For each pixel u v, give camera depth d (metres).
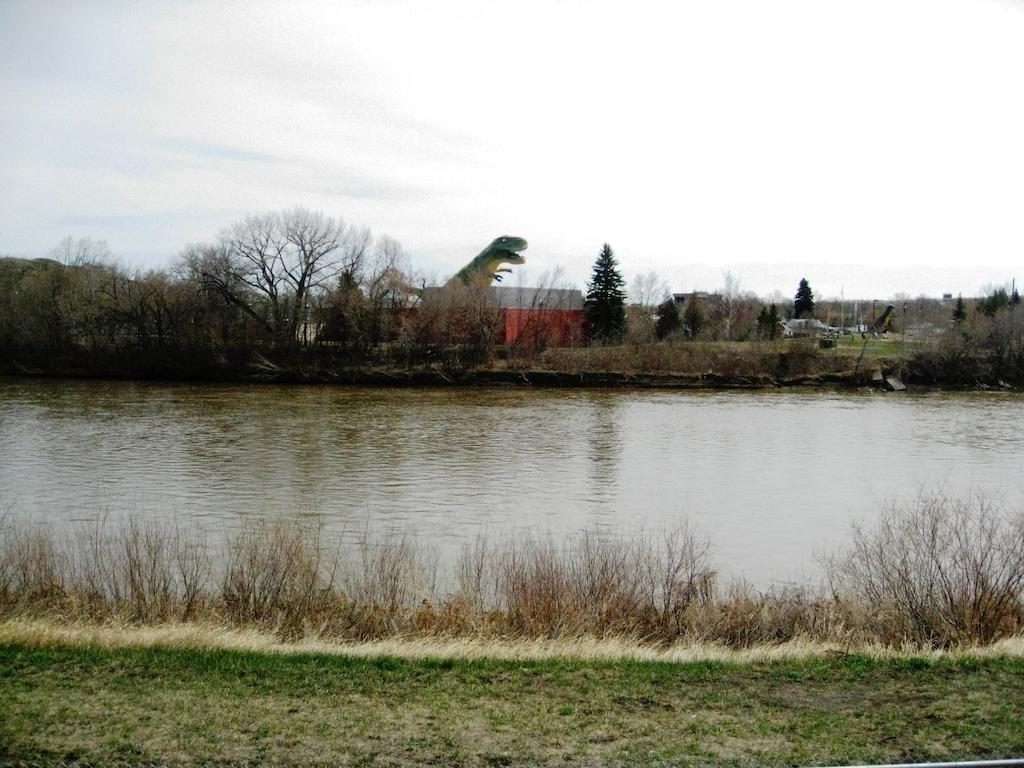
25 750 7.76
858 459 38.53
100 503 27.95
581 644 12.35
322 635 13.57
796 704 9.33
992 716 8.91
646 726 8.66
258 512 27.02
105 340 76.62
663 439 44.00
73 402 56.06
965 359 74.38
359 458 37.16
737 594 16.19
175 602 15.37
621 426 48.72
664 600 15.65
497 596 16.61
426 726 8.55
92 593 15.70
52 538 23.05
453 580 19.17
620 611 15.08
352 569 19.61
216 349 73.62
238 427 46.03
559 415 53.47
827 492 31.39
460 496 30.02
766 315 104.25
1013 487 32.38
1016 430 48.00
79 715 8.60
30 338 74.00
